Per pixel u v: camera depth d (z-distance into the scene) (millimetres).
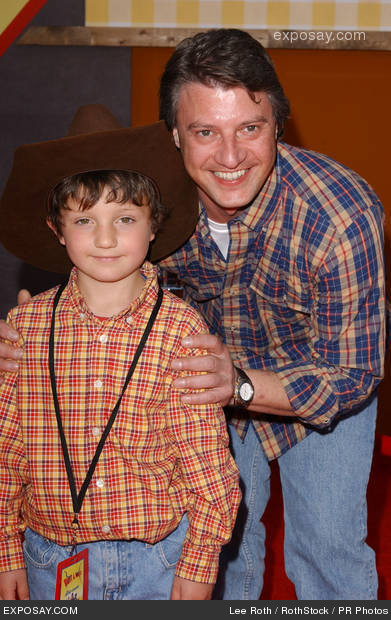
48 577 1493
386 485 3537
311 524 1947
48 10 4090
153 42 4031
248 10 4004
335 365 1724
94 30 4051
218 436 1461
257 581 2176
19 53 4137
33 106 4184
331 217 1651
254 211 1714
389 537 2988
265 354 1998
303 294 1778
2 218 1654
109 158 1439
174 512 1460
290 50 4031
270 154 1597
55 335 1460
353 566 1936
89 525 1428
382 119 4035
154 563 1480
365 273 1656
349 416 1902
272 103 1576
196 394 1440
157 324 1449
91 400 1430
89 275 1458
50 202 1523
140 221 1465
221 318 1967
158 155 1510
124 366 1432
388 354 2043
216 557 1458
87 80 4141
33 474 1453
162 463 1452
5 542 1493
